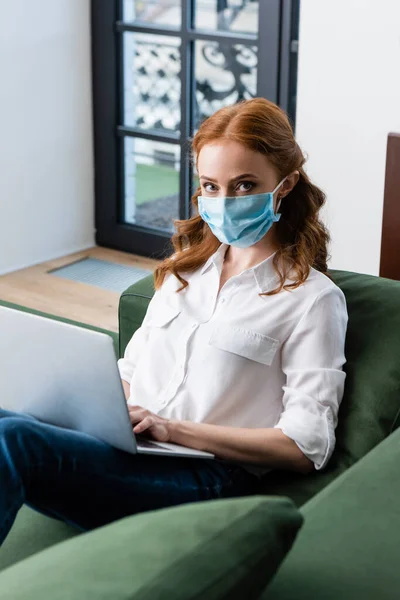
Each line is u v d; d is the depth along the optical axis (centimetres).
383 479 142
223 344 178
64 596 97
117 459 158
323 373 172
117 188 430
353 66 328
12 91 391
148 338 197
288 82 369
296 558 122
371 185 338
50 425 153
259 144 176
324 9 328
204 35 381
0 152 394
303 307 176
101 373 151
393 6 314
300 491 168
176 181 412
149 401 186
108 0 401
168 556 102
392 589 116
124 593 97
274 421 179
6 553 159
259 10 364
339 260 355
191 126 401
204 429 169
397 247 254
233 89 387
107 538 110
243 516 109
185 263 194
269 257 185
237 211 180
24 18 386
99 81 417
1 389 169
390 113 325
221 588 101
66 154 421
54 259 430
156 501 160
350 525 129
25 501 149
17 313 158
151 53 400
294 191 189
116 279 409
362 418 175
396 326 183
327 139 343
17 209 408
